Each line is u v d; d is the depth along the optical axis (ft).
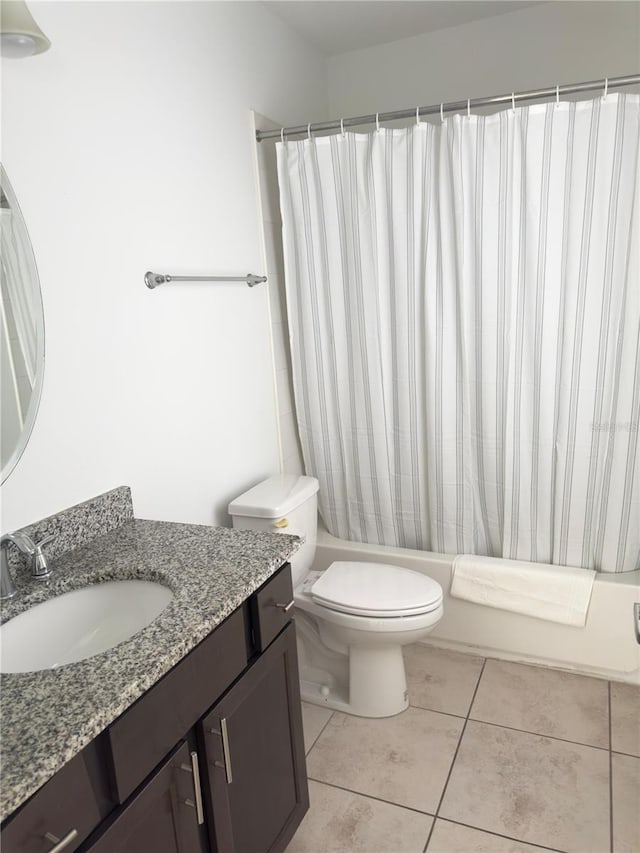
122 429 5.30
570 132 6.35
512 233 6.79
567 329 6.81
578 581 7.07
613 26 7.88
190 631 3.52
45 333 4.50
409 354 7.58
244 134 7.18
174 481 6.02
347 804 5.74
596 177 6.37
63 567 4.43
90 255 4.89
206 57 6.38
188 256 6.16
